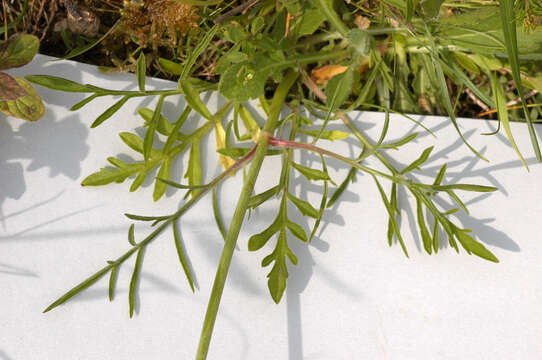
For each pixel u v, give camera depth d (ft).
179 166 0.84
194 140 0.83
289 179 0.84
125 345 0.81
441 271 0.84
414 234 0.84
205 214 0.83
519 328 0.83
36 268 0.81
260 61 0.81
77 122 0.83
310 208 0.82
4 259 0.81
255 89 0.80
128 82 0.85
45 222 0.82
